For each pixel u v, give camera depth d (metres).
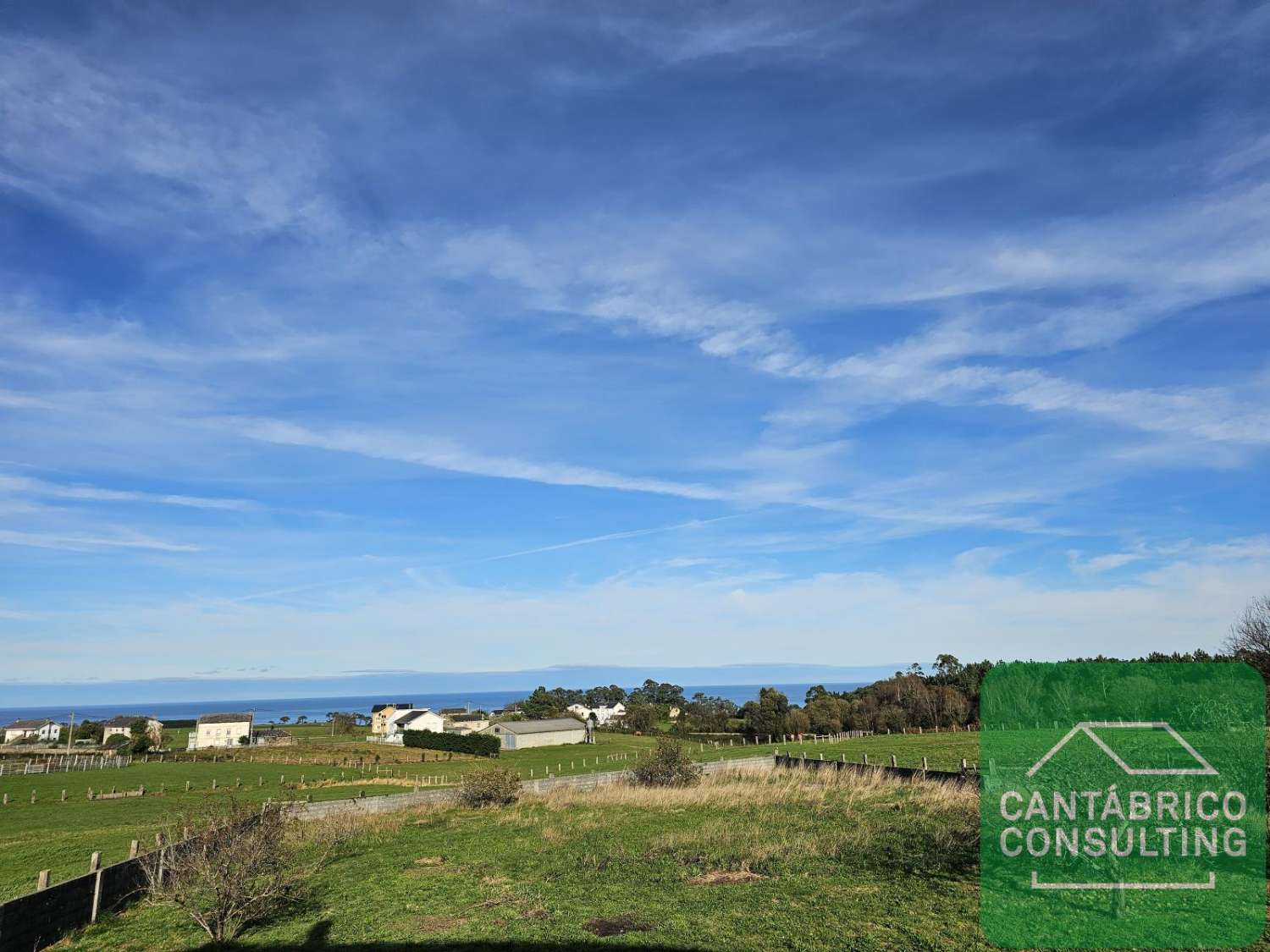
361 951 12.48
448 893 15.90
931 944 10.93
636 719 107.50
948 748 42.41
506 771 33.19
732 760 42.44
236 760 73.44
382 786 51.53
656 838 20.33
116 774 60.97
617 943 11.93
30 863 24.77
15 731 123.19
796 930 11.95
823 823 20.88
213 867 14.23
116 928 15.29
